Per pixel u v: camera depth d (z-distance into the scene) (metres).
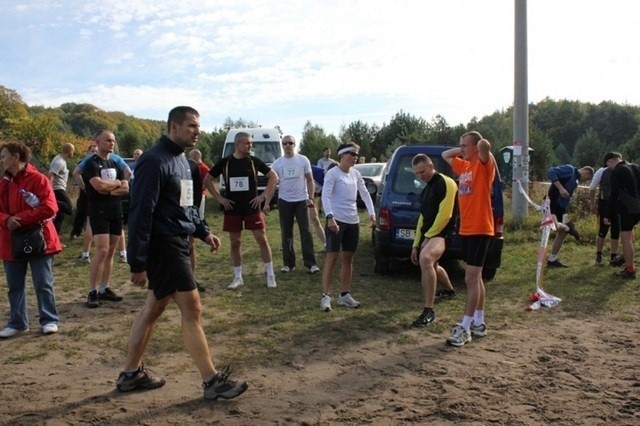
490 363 4.96
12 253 5.55
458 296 7.36
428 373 4.71
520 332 5.92
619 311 6.69
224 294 7.42
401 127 40.69
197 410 3.96
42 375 4.64
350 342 5.52
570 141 62.00
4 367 4.82
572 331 5.95
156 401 4.11
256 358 5.07
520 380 4.55
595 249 10.38
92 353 5.18
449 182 6.16
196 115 4.16
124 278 8.43
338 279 8.38
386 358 5.09
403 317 6.36
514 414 3.92
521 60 12.58
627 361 5.02
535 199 15.10
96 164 6.61
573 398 4.19
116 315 6.42
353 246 6.74
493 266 8.02
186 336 4.10
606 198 8.96
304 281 8.22
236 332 5.82
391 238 8.20
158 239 4.01
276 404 4.07
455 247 7.75
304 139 44.88
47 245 5.66
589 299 7.19
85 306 6.81
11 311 5.73
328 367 4.86
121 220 7.05
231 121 45.50
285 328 5.94
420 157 6.18
